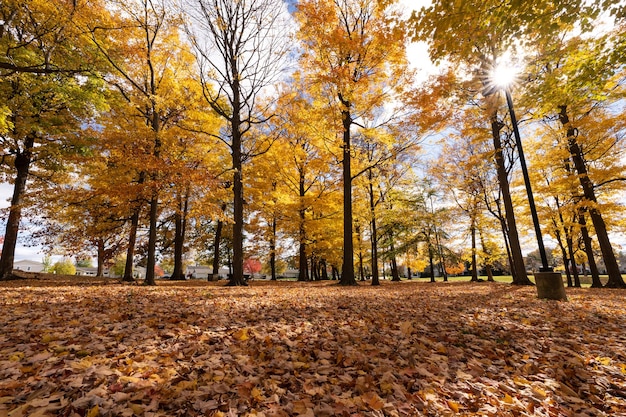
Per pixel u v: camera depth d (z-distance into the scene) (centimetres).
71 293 668
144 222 1783
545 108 748
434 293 918
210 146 1365
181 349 298
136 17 1063
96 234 1547
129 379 218
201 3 1044
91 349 276
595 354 334
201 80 1138
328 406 204
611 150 1316
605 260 1342
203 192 1127
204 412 189
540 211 1641
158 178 1016
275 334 365
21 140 1130
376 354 313
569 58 648
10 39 973
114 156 1061
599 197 1600
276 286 1175
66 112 1197
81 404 181
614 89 902
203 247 2712
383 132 1191
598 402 234
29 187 1343
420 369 274
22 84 985
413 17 524
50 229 1544
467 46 555
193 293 755
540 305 649
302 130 1272
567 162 1466
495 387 250
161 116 1270
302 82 1188
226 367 260
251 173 1708
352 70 1147
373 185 1784
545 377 273
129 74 1230
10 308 454
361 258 2555
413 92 1013
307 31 1079
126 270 1222
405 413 202
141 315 441
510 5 473
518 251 1365
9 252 1133
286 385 239
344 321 450
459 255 2603
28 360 245
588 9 478
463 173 2030
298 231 1917
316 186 1995
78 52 1037
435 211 2275
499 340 382
